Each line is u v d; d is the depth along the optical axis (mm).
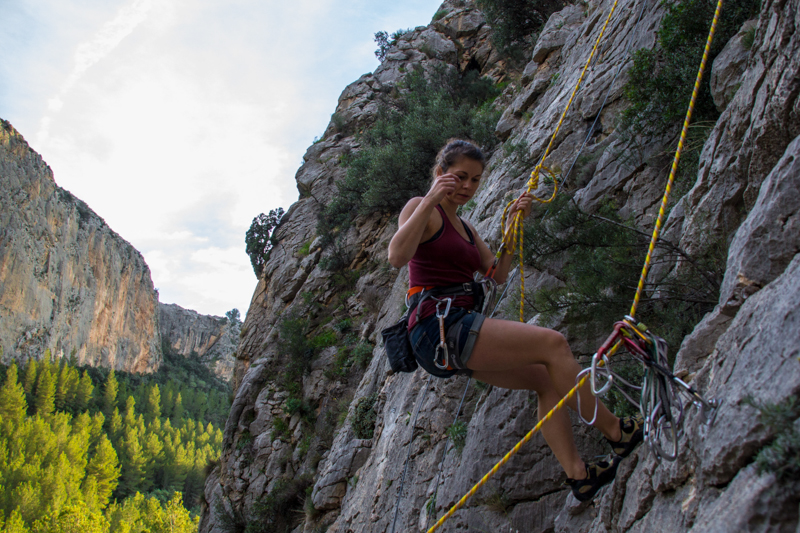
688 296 4301
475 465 5703
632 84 6609
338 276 19875
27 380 117250
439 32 30219
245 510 15531
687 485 2381
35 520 64625
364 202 20172
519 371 2998
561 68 11859
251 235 24953
